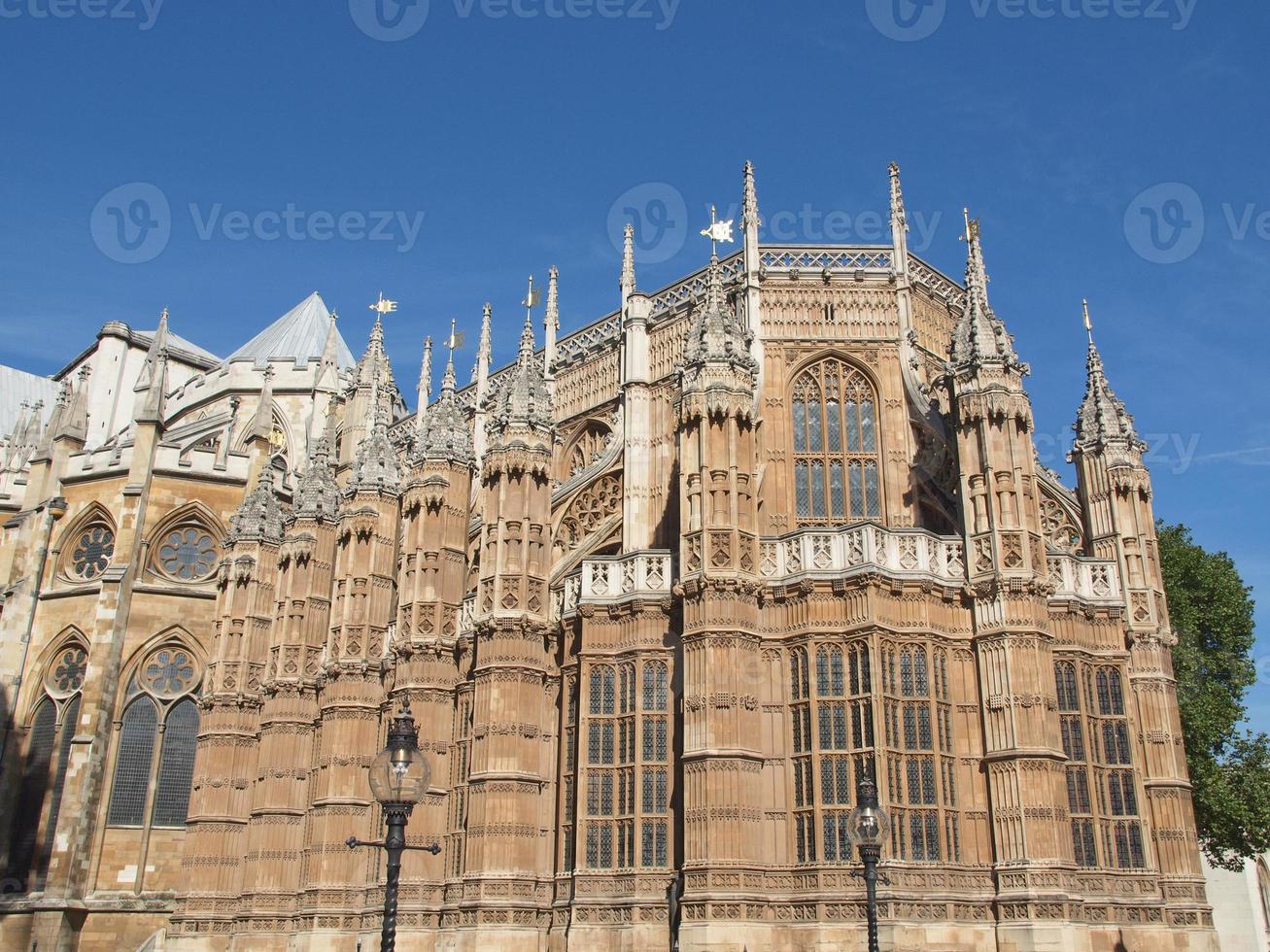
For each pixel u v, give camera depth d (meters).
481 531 39.62
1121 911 32.25
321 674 47.78
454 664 40.72
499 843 34.94
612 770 34.34
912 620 32.72
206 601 61.31
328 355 73.69
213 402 75.06
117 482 63.66
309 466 53.97
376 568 46.47
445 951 35.41
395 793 19.28
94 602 61.00
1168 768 35.44
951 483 38.25
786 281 41.91
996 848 30.98
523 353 40.62
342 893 42.16
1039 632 32.41
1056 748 31.73
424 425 47.06
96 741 56.62
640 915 32.16
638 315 45.03
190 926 49.62
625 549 41.75
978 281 36.53
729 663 32.22
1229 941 58.47
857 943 29.48
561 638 37.75
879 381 40.91
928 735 31.70
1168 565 49.78
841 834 30.78
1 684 60.22
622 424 43.81
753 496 34.25
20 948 54.44
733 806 30.88
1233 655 49.31
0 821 57.97
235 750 52.78
